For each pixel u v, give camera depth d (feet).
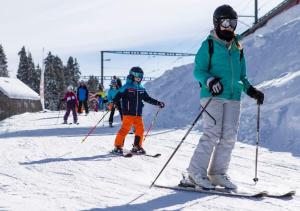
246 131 37.01
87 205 13.80
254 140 35.32
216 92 15.51
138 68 28.66
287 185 18.90
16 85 122.93
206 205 14.07
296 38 51.01
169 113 54.24
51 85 259.60
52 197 14.78
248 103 41.09
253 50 55.01
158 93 64.03
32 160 23.20
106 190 16.12
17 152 26.45
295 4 71.61
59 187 16.48
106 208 13.47
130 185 17.22
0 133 47.21
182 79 63.57
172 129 46.24
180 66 69.05
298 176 21.49
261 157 27.89
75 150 28.25
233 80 16.39
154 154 27.68
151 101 28.58
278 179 20.56
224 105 16.49
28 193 15.33
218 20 16.20
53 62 268.00
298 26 54.03
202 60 16.35
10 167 20.85
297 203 14.71
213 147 16.48
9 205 13.51
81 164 22.12
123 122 27.76
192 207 13.80
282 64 47.29
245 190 16.76
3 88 109.50
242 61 17.34
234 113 16.55
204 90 16.48
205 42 16.47
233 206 14.02
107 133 43.42
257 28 79.87
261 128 36.37
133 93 27.68
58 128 51.90
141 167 22.26
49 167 20.95
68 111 59.93
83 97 84.99
